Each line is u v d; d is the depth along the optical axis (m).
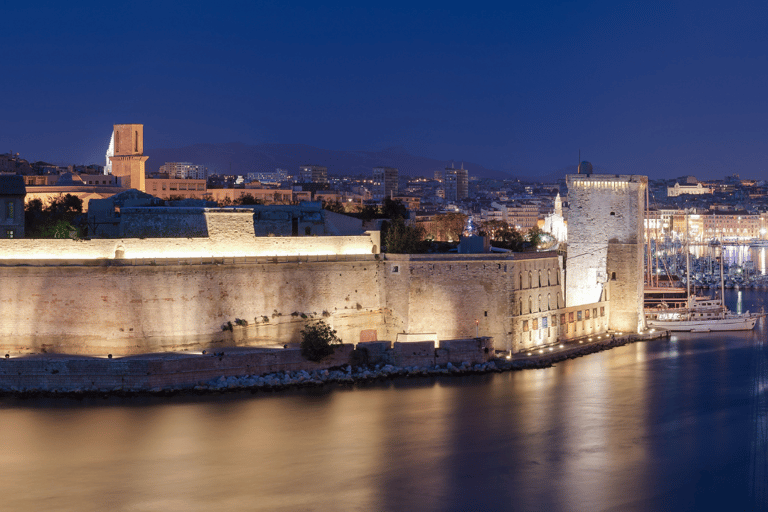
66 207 191.62
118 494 82.06
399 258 133.75
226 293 122.00
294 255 129.25
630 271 165.75
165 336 117.12
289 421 103.19
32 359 109.50
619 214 165.50
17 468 87.75
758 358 149.12
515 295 137.12
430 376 124.81
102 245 116.56
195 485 84.38
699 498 83.56
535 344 143.75
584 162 170.00
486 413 108.94
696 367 140.50
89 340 114.62
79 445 93.75
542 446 97.44
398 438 98.75
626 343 162.50
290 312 127.25
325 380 118.75
